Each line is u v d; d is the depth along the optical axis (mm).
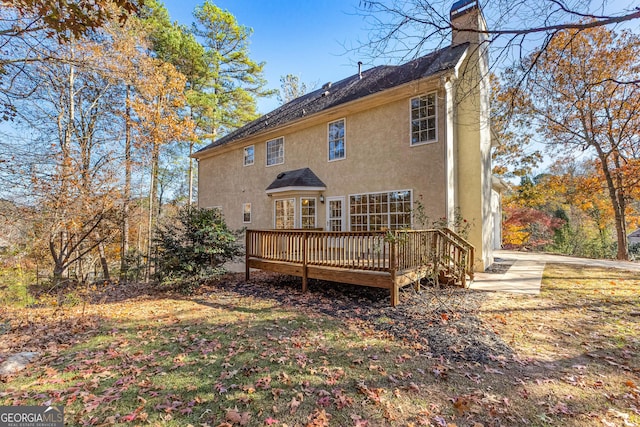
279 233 8117
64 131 11695
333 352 3809
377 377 3164
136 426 2451
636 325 4488
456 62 8305
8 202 7711
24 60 5957
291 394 2873
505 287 6965
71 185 8930
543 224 18656
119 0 4238
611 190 14039
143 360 3676
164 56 17344
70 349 4086
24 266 7980
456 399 2746
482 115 9500
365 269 6180
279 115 14898
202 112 19312
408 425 2424
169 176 23062
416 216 8688
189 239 8492
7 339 4453
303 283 7312
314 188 10750
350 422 2467
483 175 9500
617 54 11328
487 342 3979
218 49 20109
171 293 8039
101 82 12547
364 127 9984
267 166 13367
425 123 8672
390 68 11336
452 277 7227
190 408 2672
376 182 9617
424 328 4574
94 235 10570
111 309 6363
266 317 5379
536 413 2539
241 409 2656
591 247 17078
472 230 9289
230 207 15234
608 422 2416
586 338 4055
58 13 3844
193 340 4316
